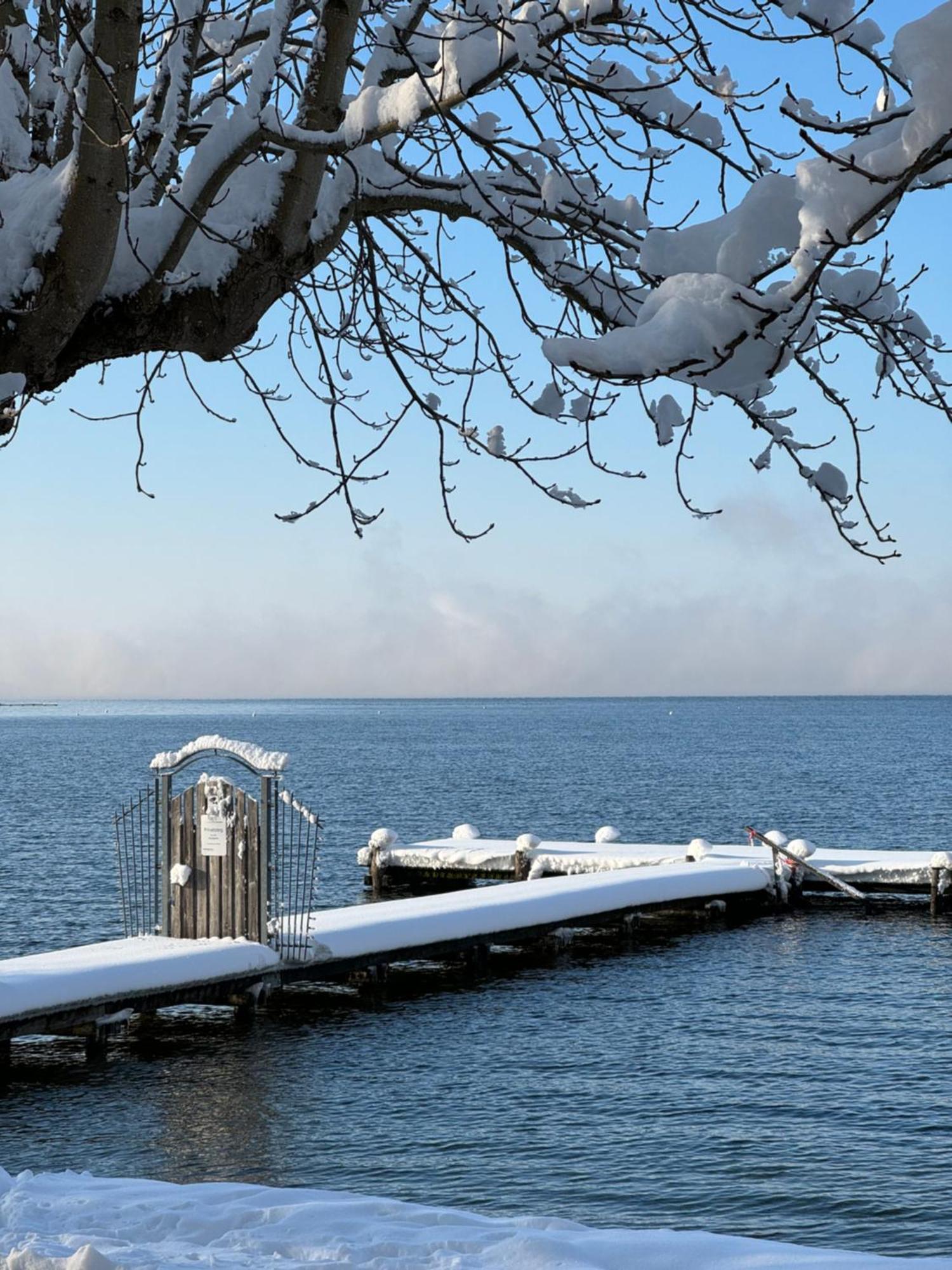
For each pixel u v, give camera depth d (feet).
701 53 18.35
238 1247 22.65
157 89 19.07
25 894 121.60
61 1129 52.21
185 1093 57.16
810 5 16.05
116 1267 20.43
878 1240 40.78
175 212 17.99
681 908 101.30
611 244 19.61
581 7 16.24
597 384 17.17
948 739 481.87
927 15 11.18
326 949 72.84
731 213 13.47
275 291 19.12
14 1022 59.57
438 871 118.52
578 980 81.15
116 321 18.24
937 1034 67.31
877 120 11.88
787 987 78.48
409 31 18.17
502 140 19.49
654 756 367.86
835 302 15.48
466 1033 68.18
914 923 99.09
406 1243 22.36
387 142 18.92
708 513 17.34
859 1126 52.54
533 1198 44.75
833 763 330.75
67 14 17.42
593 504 18.38
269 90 17.87
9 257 17.35
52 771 326.03
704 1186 45.80
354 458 20.56
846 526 16.47
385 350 22.06
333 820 195.21
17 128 18.80
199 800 71.92
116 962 64.44
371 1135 51.60
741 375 12.69
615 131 21.84
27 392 18.78
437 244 24.54
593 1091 57.72
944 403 15.44
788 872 107.65
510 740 500.33
